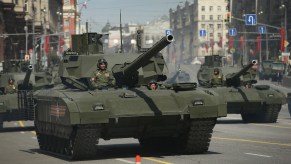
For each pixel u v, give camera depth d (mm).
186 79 97438
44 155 28406
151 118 25984
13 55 146750
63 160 26078
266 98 46438
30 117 44938
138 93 26609
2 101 44656
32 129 46375
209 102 26422
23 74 51844
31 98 44375
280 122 48125
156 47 25188
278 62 144000
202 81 54281
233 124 46062
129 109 25719
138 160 17219
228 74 49312
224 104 26672
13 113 44906
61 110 25547
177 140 28109
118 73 27875
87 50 29828
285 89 114688
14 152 30156
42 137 30547
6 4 136000
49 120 27516
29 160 26547
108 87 27406
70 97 25453
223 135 36688
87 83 28906
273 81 145375
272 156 26047
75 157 25969
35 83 52594
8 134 41938
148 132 26938
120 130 26359
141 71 28219
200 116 26250
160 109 26000
